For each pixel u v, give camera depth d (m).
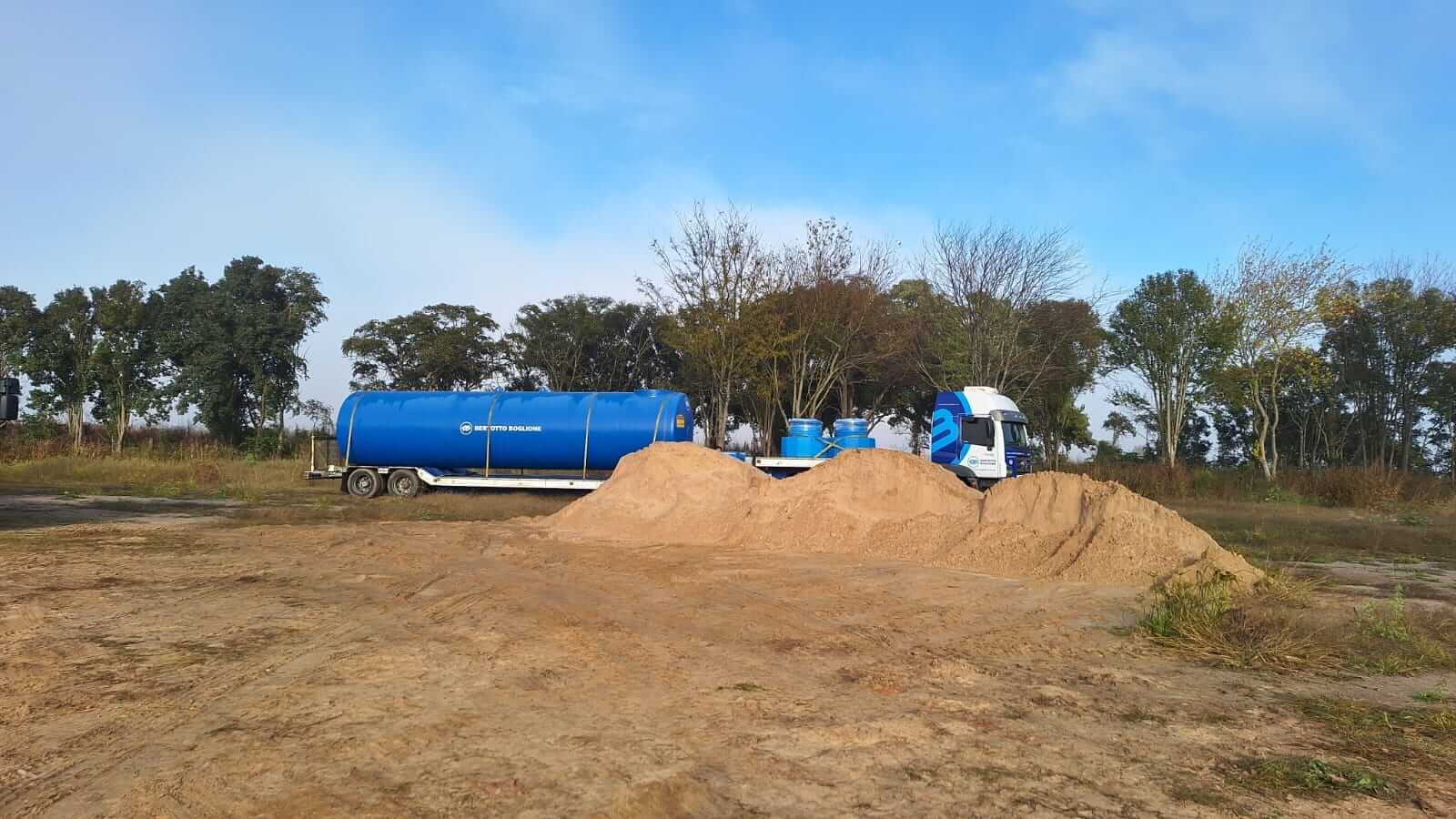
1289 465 48.91
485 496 23.36
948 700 5.84
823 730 5.17
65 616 8.11
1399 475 27.91
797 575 11.20
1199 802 4.25
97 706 5.45
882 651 7.26
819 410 39.28
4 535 14.33
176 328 45.88
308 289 49.19
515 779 4.33
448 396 24.27
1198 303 39.25
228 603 8.81
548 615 8.40
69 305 43.25
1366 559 14.41
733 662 6.78
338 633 7.52
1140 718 5.58
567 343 49.81
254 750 4.70
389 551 12.65
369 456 24.22
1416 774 4.68
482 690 5.89
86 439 42.75
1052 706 5.79
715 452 17.52
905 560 12.80
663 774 4.42
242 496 23.42
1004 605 9.38
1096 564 11.11
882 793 4.28
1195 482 30.62
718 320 33.53
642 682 6.16
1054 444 45.69
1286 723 5.52
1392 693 6.27
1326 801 4.28
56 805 4.02
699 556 12.95
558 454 23.25
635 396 23.42
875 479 15.01
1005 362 36.47
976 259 36.72
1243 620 8.05
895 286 40.78
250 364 46.25
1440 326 38.91
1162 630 7.93
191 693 5.74
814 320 35.59
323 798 4.08
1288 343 35.53
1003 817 4.02
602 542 14.51
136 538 14.11
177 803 4.03
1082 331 41.34
